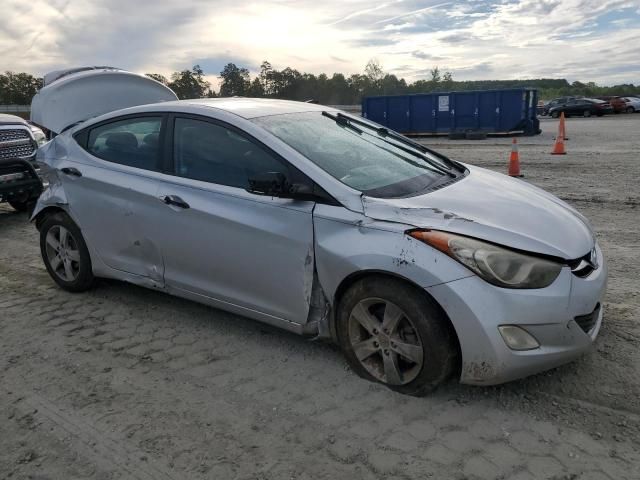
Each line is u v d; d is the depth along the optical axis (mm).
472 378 2861
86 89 5969
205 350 3746
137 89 6371
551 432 2742
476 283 2752
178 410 3059
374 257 2953
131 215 4074
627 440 2656
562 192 8859
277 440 2771
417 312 2887
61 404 3156
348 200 3148
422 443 2705
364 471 2527
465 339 2785
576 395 3039
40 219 4852
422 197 3262
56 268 4855
